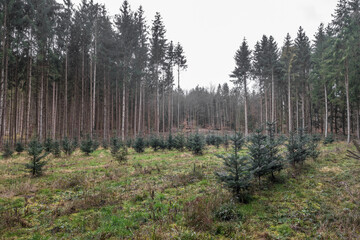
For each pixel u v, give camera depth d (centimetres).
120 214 605
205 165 1284
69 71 3244
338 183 803
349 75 2205
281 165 860
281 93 3934
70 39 2986
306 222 526
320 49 2964
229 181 666
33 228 534
